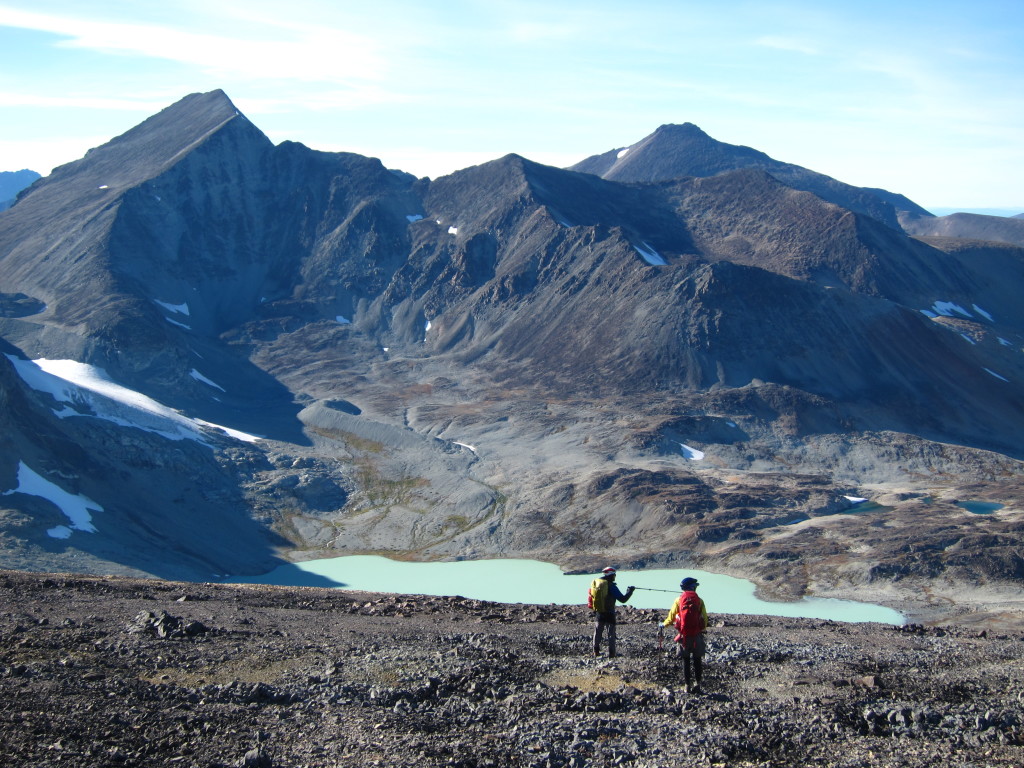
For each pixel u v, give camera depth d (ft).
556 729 51.06
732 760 47.01
